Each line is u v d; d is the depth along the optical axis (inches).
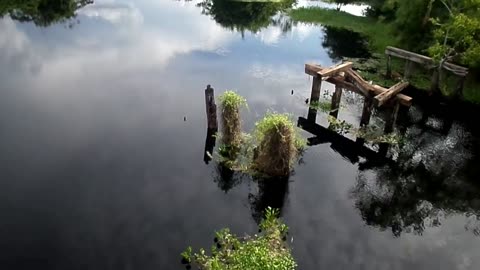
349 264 602.5
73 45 1391.5
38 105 995.3
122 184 737.0
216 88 1128.2
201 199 712.4
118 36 1499.8
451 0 1194.6
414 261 617.6
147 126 927.0
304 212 700.7
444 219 719.1
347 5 2274.9
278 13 2001.7
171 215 671.8
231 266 562.3
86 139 866.1
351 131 944.9
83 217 658.2
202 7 1989.4
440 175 834.2
